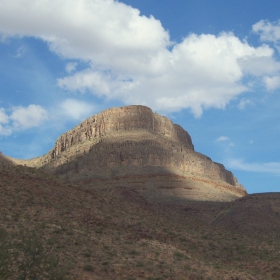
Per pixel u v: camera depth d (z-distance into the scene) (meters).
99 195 78.00
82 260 50.03
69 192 74.38
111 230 63.38
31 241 44.38
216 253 65.81
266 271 59.41
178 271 52.41
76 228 60.00
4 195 64.50
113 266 50.00
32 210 62.28
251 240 75.12
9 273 42.12
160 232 68.56
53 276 42.03
